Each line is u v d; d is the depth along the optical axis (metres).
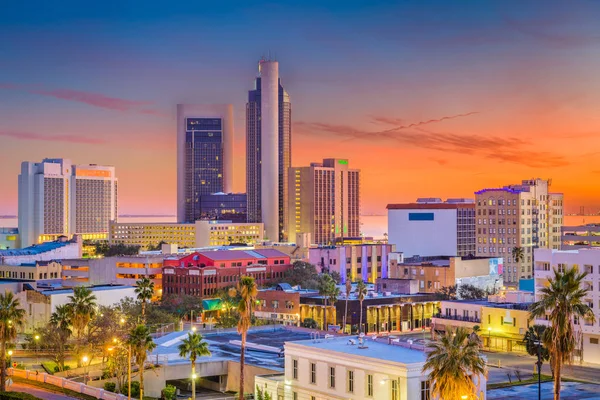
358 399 132.25
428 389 126.25
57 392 173.25
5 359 183.38
